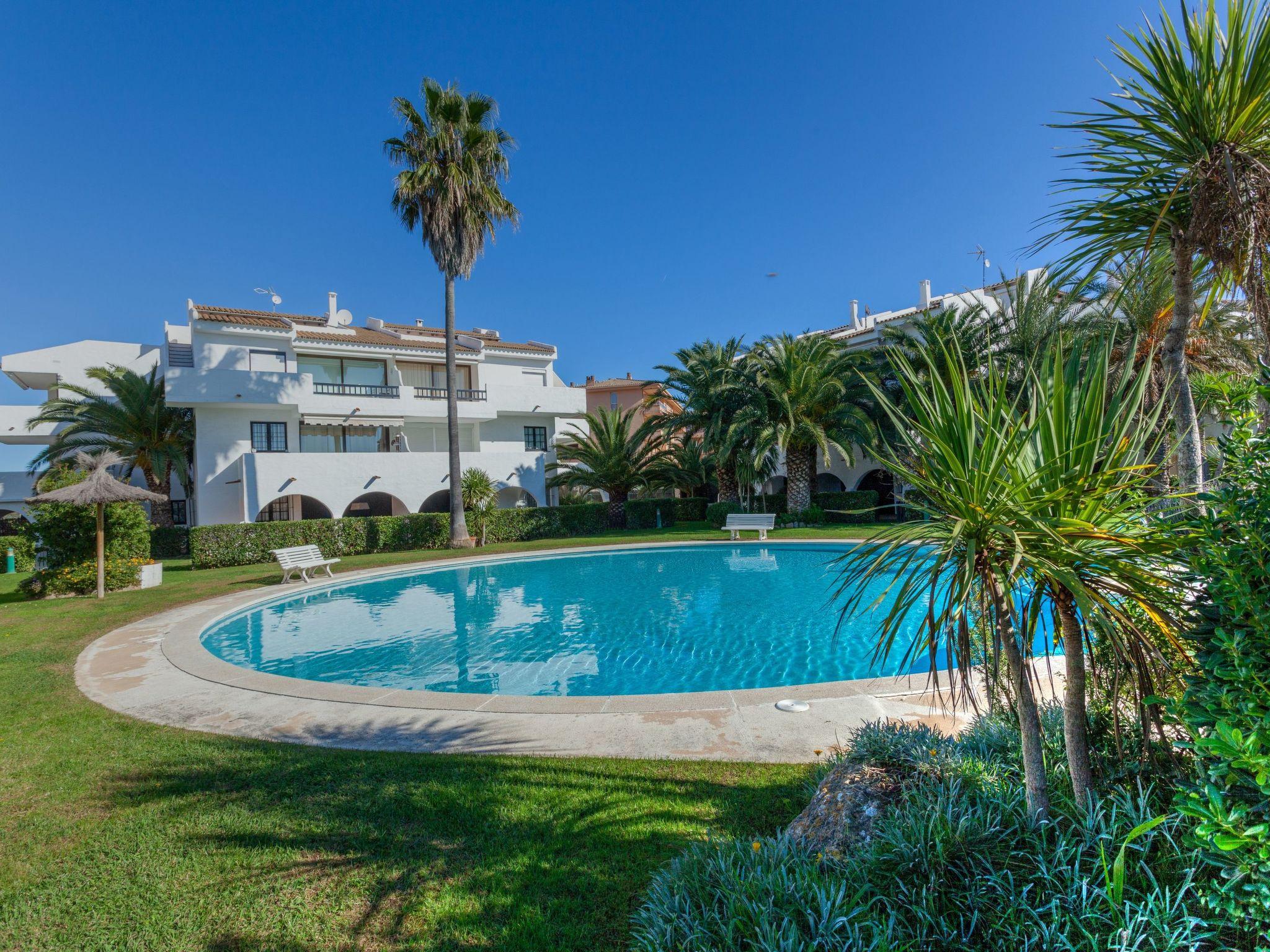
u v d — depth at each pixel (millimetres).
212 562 20156
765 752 4746
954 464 2318
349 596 15062
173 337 31359
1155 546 2215
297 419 26375
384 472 24438
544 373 35844
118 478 29266
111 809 4199
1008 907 2256
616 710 5871
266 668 9219
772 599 13195
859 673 8289
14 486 31328
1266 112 3408
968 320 20016
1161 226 4008
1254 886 1792
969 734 3877
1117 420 2422
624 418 29031
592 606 13062
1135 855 2334
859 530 22094
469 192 21984
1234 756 1768
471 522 24203
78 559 14977
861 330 30047
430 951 2746
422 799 4129
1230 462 2238
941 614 2383
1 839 3840
